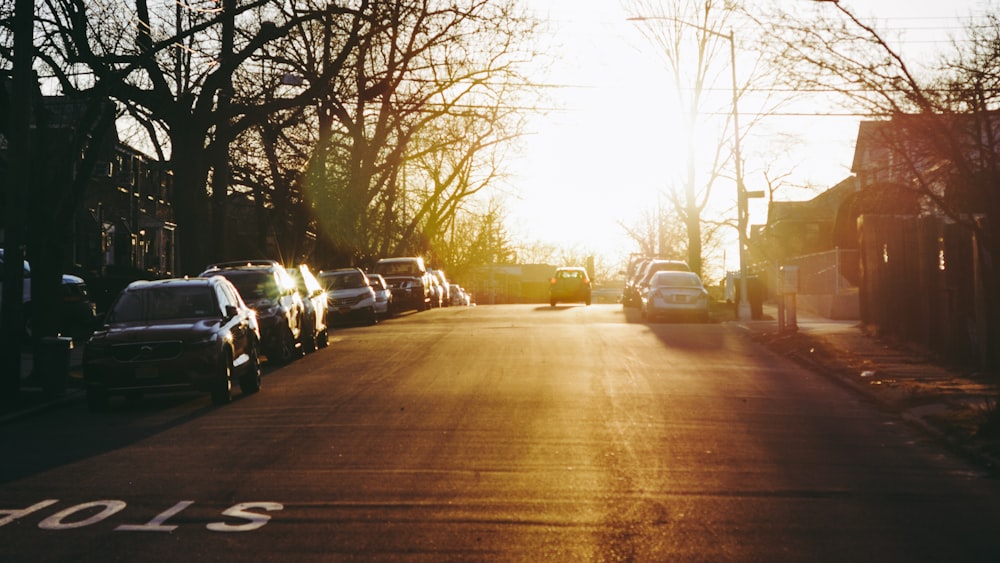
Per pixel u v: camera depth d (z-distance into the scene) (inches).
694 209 1967.3
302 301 1001.5
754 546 329.4
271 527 351.6
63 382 715.4
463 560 311.3
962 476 442.9
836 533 346.9
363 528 349.4
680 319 1507.1
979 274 749.3
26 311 1113.4
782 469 454.9
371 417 598.9
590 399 669.9
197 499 394.9
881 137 580.1
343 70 1419.8
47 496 403.5
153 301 714.8
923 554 322.0
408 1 1296.8
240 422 596.1
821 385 753.0
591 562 309.6
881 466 463.8
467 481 425.1
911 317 928.9
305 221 1710.1
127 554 319.0
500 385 739.4
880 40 551.5
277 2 1358.3
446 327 1357.0
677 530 348.5
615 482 424.8
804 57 560.1
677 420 588.7
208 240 1168.2
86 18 922.7
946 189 607.5
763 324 1312.7
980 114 557.6
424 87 1646.2
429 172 2214.6
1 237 1284.4
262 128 1508.4
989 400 572.4
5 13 877.2
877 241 1059.3
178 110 1128.8
